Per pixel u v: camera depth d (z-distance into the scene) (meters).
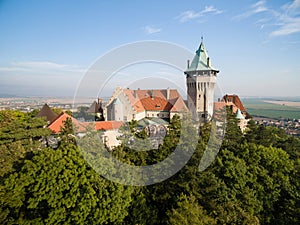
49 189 18.03
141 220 20.23
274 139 51.97
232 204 21.03
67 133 26.39
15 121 31.91
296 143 53.16
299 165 33.41
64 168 18.73
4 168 21.53
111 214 18.05
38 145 30.84
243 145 32.28
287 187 27.89
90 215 18.30
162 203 22.81
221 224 19.70
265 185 26.78
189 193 21.05
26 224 18.31
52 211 17.69
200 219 18.28
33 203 17.80
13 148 24.98
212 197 22.19
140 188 21.69
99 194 18.41
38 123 34.75
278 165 30.39
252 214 21.91
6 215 18.39
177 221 17.77
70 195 18.00
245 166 26.42
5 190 18.59
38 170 19.08
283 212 26.36
